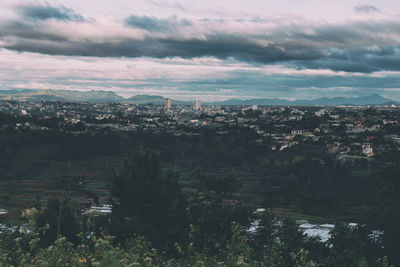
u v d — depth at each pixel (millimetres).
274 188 104188
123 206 19250
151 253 7273
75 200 86188
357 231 15992
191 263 7258
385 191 21562
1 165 120312
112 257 5172
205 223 16625
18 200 84812
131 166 20000
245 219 17562
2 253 5715
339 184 105250
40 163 126812
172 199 19172
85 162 129000
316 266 8008
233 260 6863
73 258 5449
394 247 15812
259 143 172750
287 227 14742
